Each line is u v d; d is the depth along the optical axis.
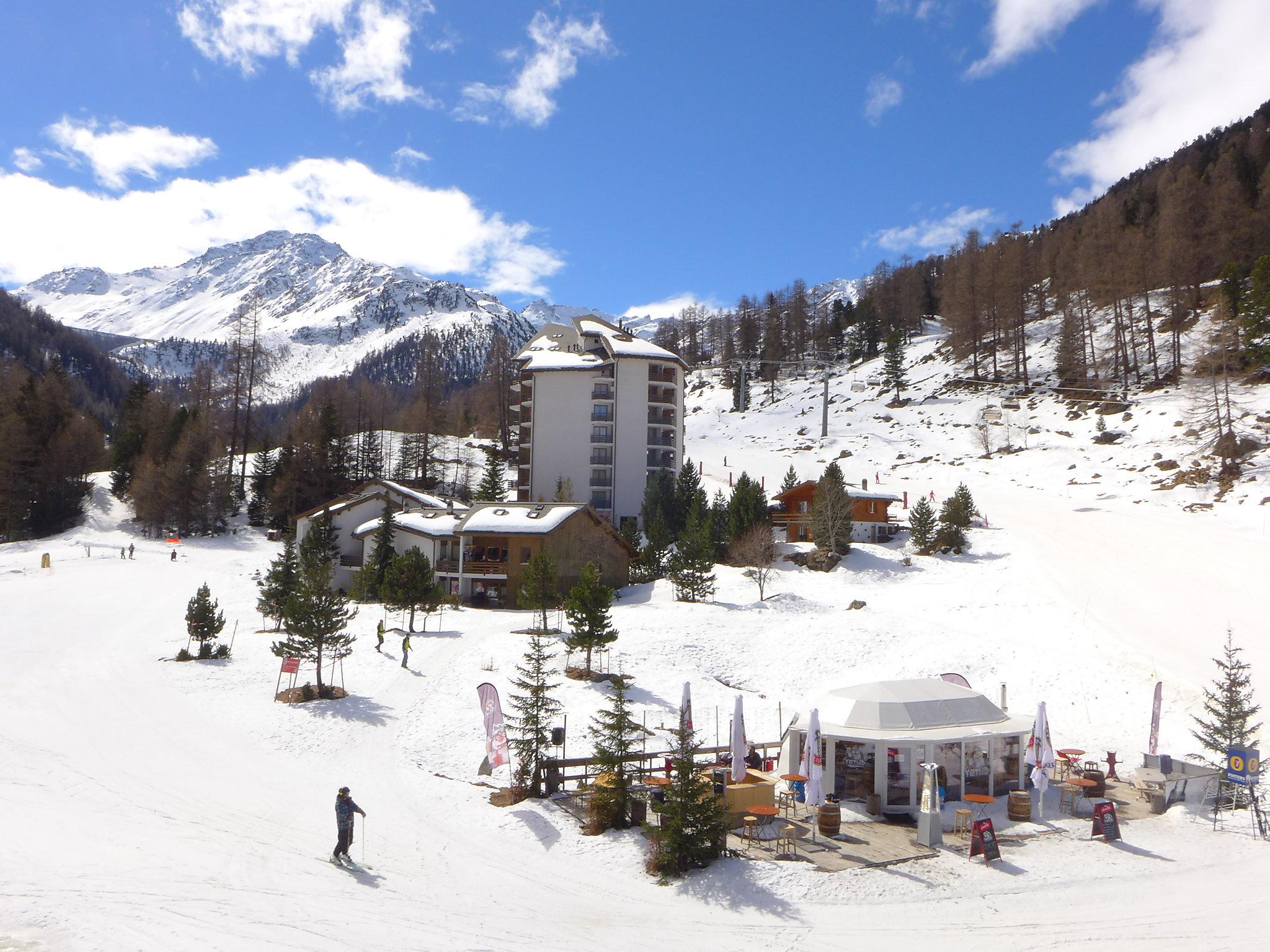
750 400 156.50
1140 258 114.31
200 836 23.84
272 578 55.06
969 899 21.88
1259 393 89.94
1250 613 50.50
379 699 38.94
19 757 29.14
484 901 20.98
